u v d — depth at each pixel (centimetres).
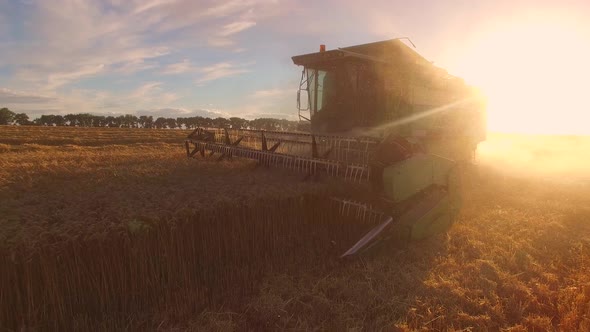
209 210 466
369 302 412
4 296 331
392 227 551
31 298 339
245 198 518
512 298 418
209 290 442
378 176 541
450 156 1074
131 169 781
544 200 867
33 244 340
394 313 391
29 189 595
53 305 350
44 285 346
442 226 625
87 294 371
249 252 511
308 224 583
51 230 366
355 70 830
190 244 446
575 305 403
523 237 603
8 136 2453
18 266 336
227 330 362
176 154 1171
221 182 622
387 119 845
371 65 834
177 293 417
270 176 679
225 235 482
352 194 614
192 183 617
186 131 3675
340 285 450
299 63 905
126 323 380
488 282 449
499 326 378
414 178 570
